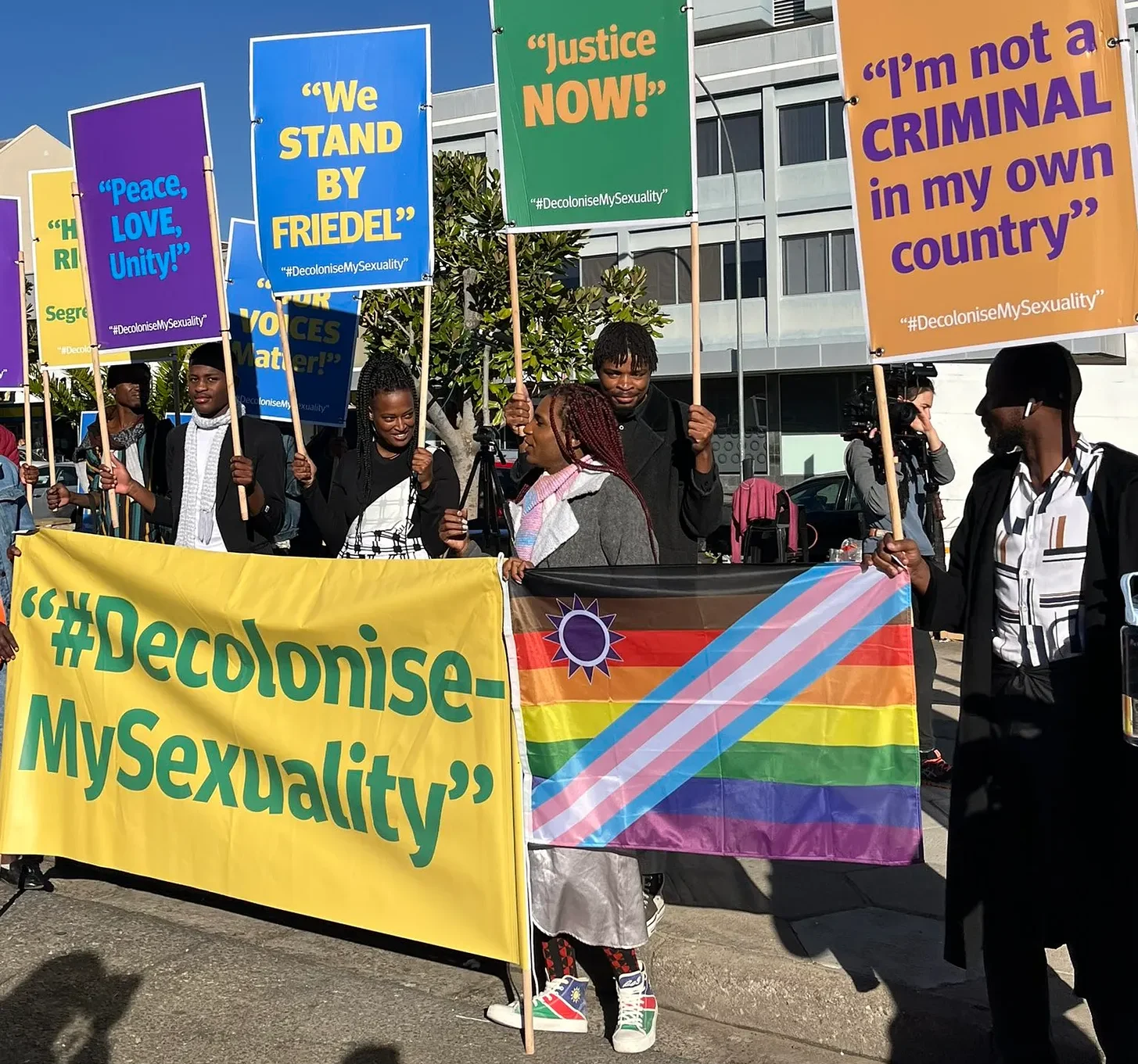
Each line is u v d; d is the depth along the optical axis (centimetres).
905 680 338
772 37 3023
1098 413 2506
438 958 429
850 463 625
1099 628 295
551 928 370
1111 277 302
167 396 2181
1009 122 309
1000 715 311
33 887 491
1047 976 321
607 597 362
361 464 469
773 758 352
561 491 379
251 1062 352
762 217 3056
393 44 470
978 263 316
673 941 399
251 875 428
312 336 711
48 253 622
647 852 385
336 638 406
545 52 419
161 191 508
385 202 471
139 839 459
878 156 325
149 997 392
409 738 392
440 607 382
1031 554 306
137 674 459
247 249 693
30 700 488
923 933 398
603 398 384
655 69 411
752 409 3117
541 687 371
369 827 402
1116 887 293
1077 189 304
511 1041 366
